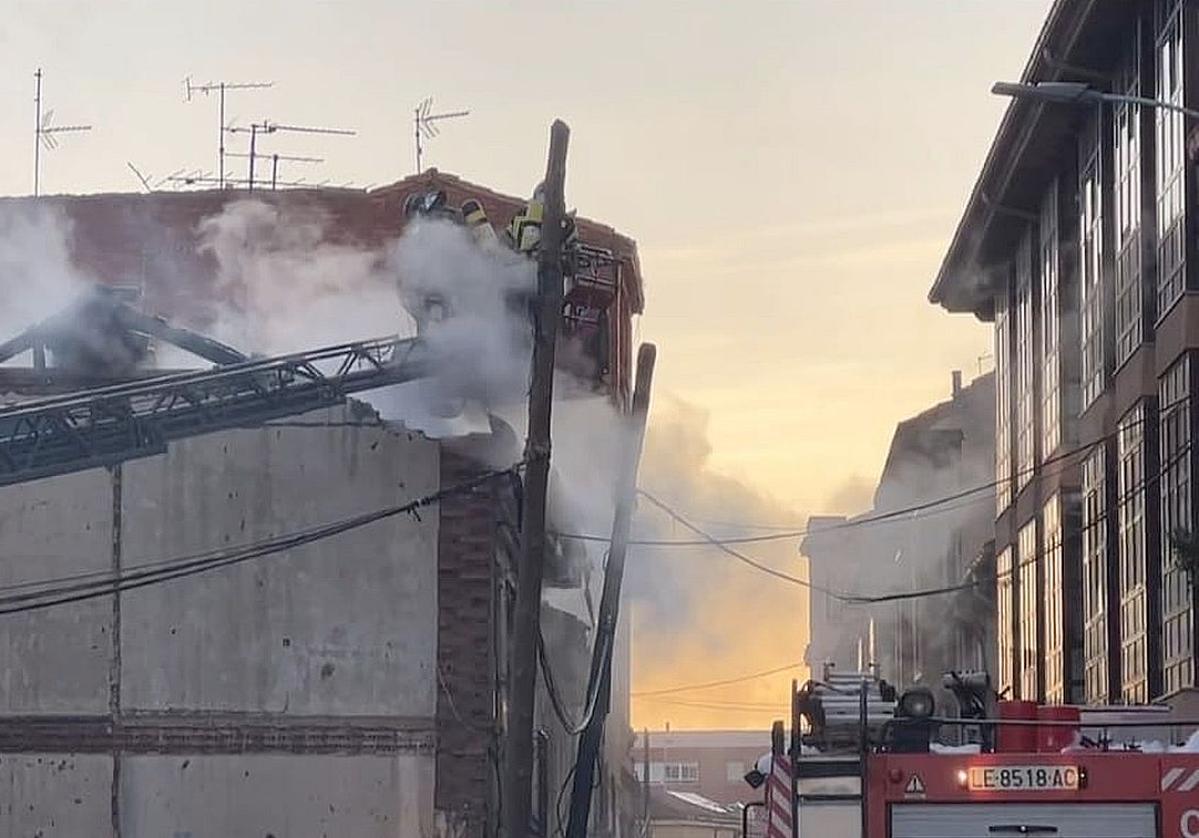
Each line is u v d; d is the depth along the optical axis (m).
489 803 20.78
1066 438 34.88
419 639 20.75
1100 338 31.84
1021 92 17.97
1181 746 12.25
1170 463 26.38
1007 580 41.72
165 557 20.69
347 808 20.47
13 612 20.00
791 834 11.26
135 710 20.53
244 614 20.77
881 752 11.37
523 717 15.02
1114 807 11.14
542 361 15.18
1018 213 39.25
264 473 20.88
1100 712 13.25
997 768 11.20
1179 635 25.59
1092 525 32.16
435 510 20.89
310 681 20.69
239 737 20.56
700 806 82.88
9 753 20.42
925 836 11.17
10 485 19.58
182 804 20.44
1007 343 42.84
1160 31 27.78
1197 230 25.58
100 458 18.75
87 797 20.36
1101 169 31.83
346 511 20.84
